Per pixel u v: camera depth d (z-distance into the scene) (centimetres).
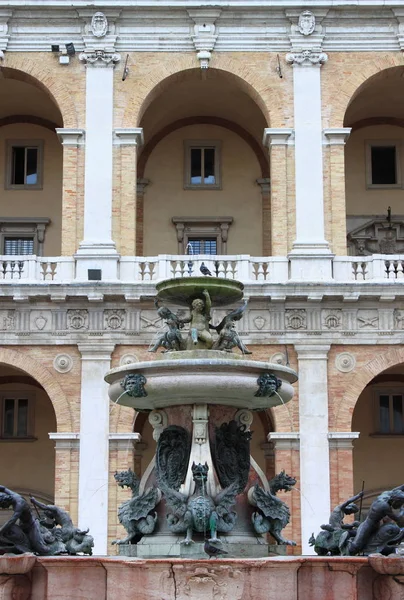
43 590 1834
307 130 4066
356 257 3972
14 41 4116
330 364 3878
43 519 2220
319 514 3753
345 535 2034
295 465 3797
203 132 4738
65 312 3906
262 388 2080
